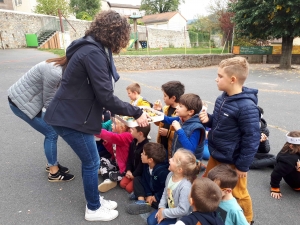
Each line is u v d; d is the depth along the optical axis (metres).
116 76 2.04
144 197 2.57
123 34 1.89
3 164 3.29
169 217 2.05
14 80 8.15
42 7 30.50
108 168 3.01
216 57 18.00
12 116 5.11
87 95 1.90
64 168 3.07
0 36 20.56
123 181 2.82
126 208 2.44
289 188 2.91
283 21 13.71
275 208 2.54
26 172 3.12
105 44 1.89
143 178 2.65
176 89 2.98
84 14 34.50
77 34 26.25
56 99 1.92
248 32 15.58
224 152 2.12
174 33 33.19
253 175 3.16
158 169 2.47
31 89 2.49
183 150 2.16
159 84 9.36
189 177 2.11
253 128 1.95
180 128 2.39
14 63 11.99
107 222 2.31
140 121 2.12
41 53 17.33
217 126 2.15
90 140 2.02
